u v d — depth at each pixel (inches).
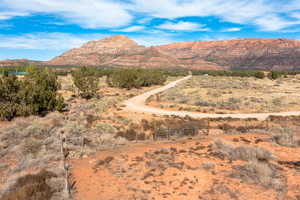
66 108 1262.3
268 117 1093.1
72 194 341.7
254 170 415.2
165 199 327.9
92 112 1156.5
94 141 639.1
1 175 417.4
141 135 721.0
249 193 342.3
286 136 653.3
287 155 521.7
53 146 566.9
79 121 917.8
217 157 505.0
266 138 672.4
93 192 351.6
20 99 975.6
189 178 395.5
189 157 505.7
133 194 343.0
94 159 502.6
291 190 351.6
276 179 382.9
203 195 337.1
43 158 479.2
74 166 462.6
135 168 441.4
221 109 1362.0
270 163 460.1
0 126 798.5
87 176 412.2
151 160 478.3
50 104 1064.8
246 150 509.4
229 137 703.7
